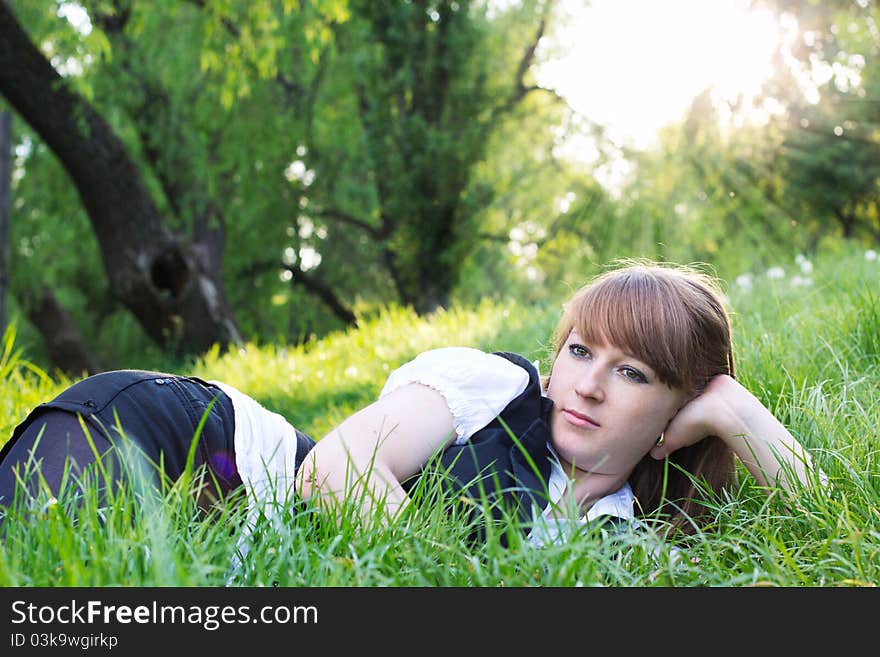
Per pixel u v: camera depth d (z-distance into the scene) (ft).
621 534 7.09
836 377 11.51
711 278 8.96
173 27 52.90
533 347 15.64
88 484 6.18
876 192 47.60
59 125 35.06
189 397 7.47
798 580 6.34
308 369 20.95
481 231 63.36
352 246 77.10
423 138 56.24
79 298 69.67
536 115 66.23
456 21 58.08
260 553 6.05
